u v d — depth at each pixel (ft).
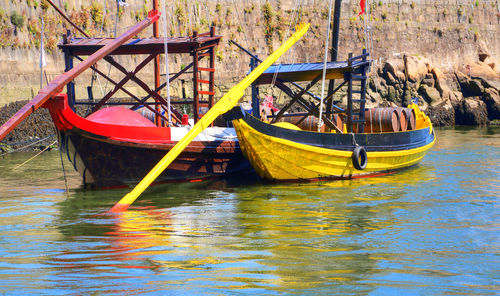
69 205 81.35
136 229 66.13
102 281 47.21
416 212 74.90
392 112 120.78
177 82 222.69
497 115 269.44
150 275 48.85
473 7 312.71
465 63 305.94
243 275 48.96
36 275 48.91
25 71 166.91
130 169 96.12
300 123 122.42
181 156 100.68
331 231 64.90
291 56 252.21
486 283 47.14
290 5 261.24
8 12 163.12
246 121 92.63
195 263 52.29
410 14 293.23
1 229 66.44
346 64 106.22
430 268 51.08
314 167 100.42
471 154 141.18
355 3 278.05
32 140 154.51
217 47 239.91
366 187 95.96
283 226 67.36
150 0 216.13
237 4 247.70
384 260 53.52
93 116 97.25
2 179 106.32
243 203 82.07
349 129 107.24
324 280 47.70
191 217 72.64
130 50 108.06
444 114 257.96
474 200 82.79
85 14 191.52
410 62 266.98
